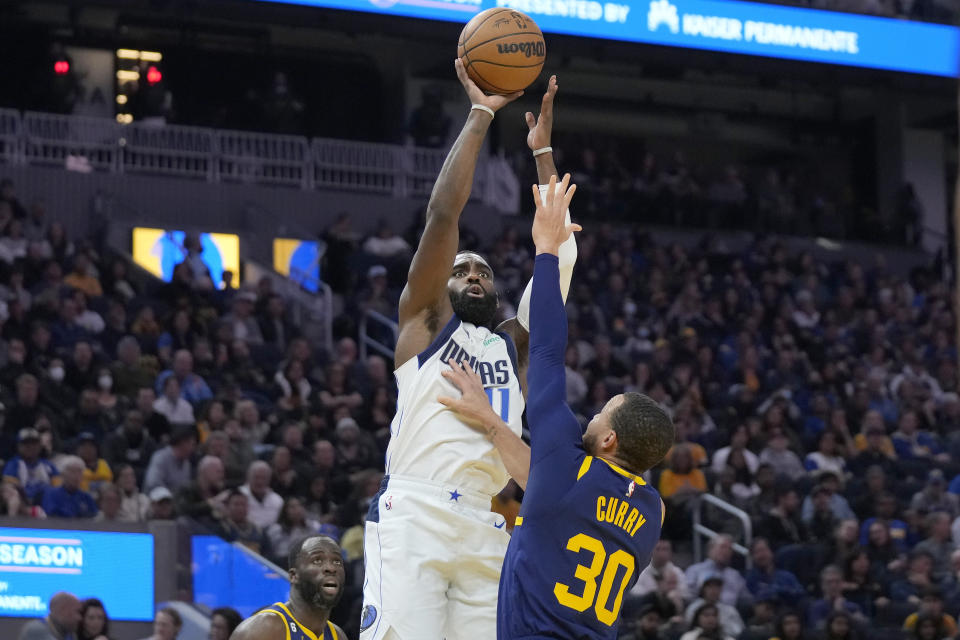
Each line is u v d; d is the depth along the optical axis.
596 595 5.07
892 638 14.62
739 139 34.09
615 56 25.64
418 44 30.06
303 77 29.86
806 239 30.08
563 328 5.34
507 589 5.16
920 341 25.33
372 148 27.45
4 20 27.39
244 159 26.19
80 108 27.02
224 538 12.97
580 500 5.10
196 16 23.22
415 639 5.66
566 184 5.50
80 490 13.45
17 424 15.34
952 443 20.53
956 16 28.56
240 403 16.17
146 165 25.77
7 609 12.28
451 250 5.82
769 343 24.17
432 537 5.74
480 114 5.95
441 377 5.88
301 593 8.07
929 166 33.59
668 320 23.58
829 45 27.23
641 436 5.21
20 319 17.83
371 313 22.17
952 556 15.97
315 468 15.20
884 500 16.89
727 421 19.12
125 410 16.20
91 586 12.55
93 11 27.97
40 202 21.97
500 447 5.77
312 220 26.31
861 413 20.59
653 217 29.22
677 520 15.93
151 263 23.39
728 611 14.34
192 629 12.34
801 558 15.67
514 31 5.96
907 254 30.70
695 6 26.08
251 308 20.34
